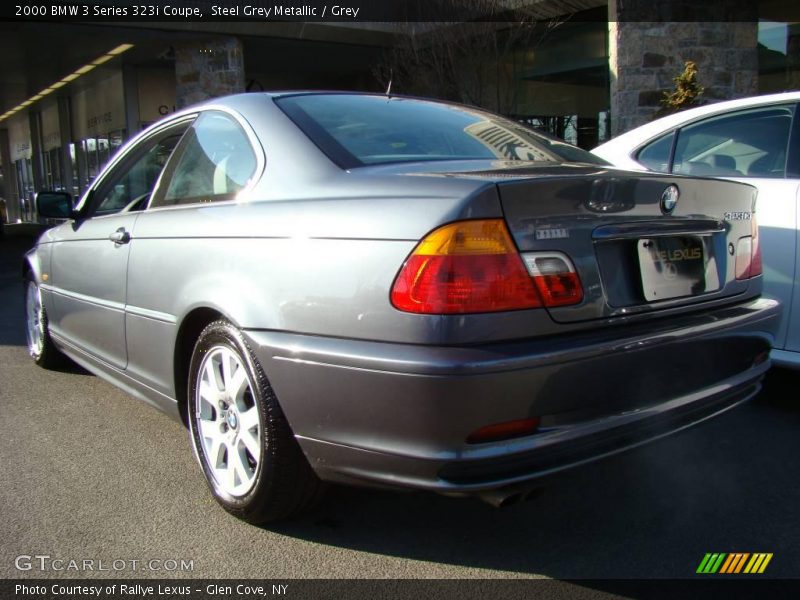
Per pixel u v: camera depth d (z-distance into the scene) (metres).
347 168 2.62
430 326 2.07
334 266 2.31
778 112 4.12
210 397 2.87
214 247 2.79
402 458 2.15
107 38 13.52
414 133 3.04
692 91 10.39
